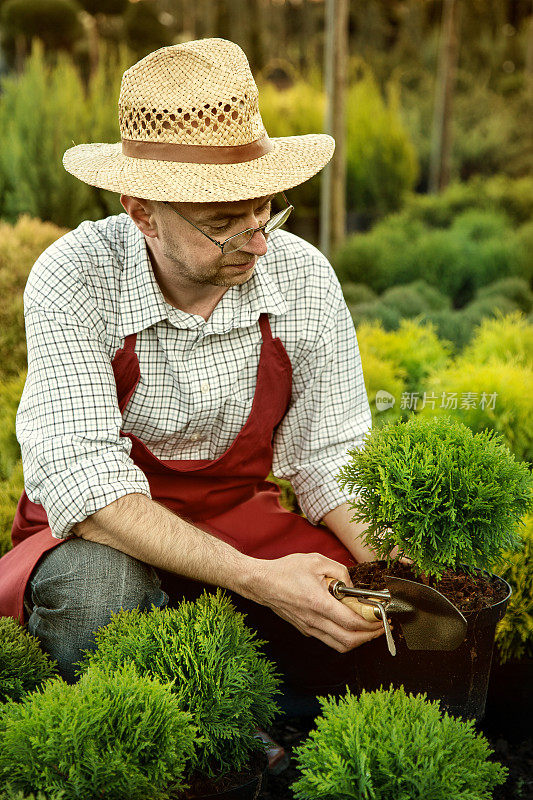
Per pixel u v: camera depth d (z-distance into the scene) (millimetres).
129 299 1965
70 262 1945
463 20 20422
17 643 1714
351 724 1395
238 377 2062
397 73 14359
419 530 1614
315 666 2068
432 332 3990
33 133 4918
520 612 2012
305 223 7410
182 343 1994
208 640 1583
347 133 8359
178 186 1692
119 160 1854
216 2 18625
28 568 1867
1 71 12453
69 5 11945
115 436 1896
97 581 1788
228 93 1729
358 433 2211
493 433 1769
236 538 2143
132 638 1613
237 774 1619
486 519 1633
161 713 1427
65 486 1802
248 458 2148
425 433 1721
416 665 1713
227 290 1998
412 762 1346
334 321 2146
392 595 1634
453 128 11820
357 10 20609
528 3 21422
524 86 15359
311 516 2201
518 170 11438
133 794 1371
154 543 1767
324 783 1344
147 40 13242
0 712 1469
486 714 2137
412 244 6277
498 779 1422
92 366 1917
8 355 3197
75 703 1402
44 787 1345
